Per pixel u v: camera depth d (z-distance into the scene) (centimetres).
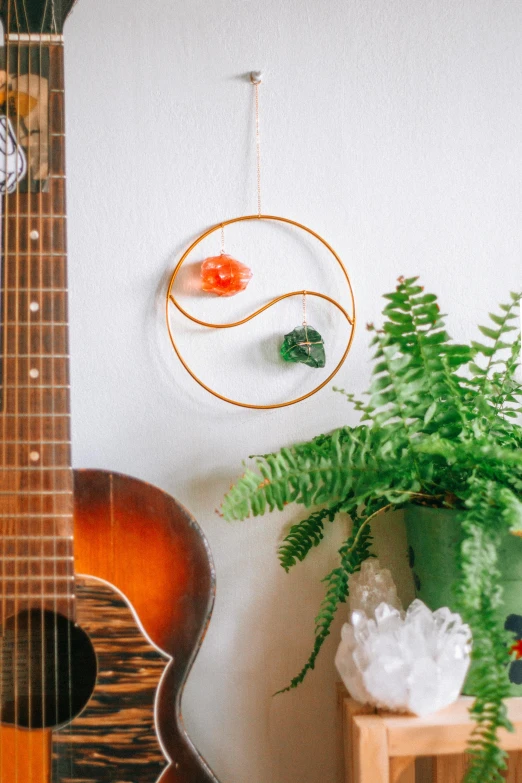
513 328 94
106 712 83
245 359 110
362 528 97
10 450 84
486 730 77
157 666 84
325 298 109
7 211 86
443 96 112
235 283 104
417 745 81
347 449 91
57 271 86
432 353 86
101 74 109
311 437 110
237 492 89
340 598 96
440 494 92
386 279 111
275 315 110
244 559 109
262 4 110
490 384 95
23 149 87
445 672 83
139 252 109
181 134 109
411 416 89
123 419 108
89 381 108
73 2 89
